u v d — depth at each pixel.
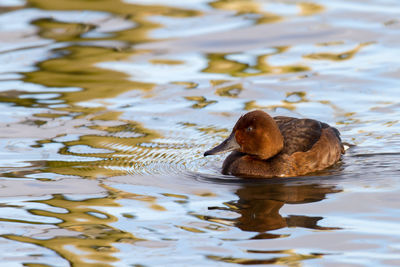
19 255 8.33
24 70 16.06
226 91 14.86
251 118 11.55
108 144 12.41
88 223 9.19
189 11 19.72
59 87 15.16
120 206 9.77
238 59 16.52
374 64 15.97
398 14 18.97
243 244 8.45
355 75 15.45
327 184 10.71
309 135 11.91
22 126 13.24
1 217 9.45
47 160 11.69
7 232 8.98
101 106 14.19
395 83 14.99
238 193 10.35
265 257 8.08
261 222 9.12
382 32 17.77
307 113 13.72
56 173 11.14
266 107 14.03
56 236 8.82
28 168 11.34
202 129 13.13
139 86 15.16
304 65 16.09
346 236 8.59
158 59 16.62
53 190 10.43
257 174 11.35
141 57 16.75
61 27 18.55
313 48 17.00
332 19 18.78
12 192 10.37
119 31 18.28
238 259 8.05
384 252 8.12
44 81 15.47
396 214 9.21
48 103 14.35
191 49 17.17
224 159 12.34
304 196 10.14
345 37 17.56
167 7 20.09
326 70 15.78
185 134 12.92
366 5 19.81
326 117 13.55
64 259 8.17
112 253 8.30
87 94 14.80
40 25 18.67
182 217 9.34
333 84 15.05
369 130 13.02
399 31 17.77
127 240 8.64
